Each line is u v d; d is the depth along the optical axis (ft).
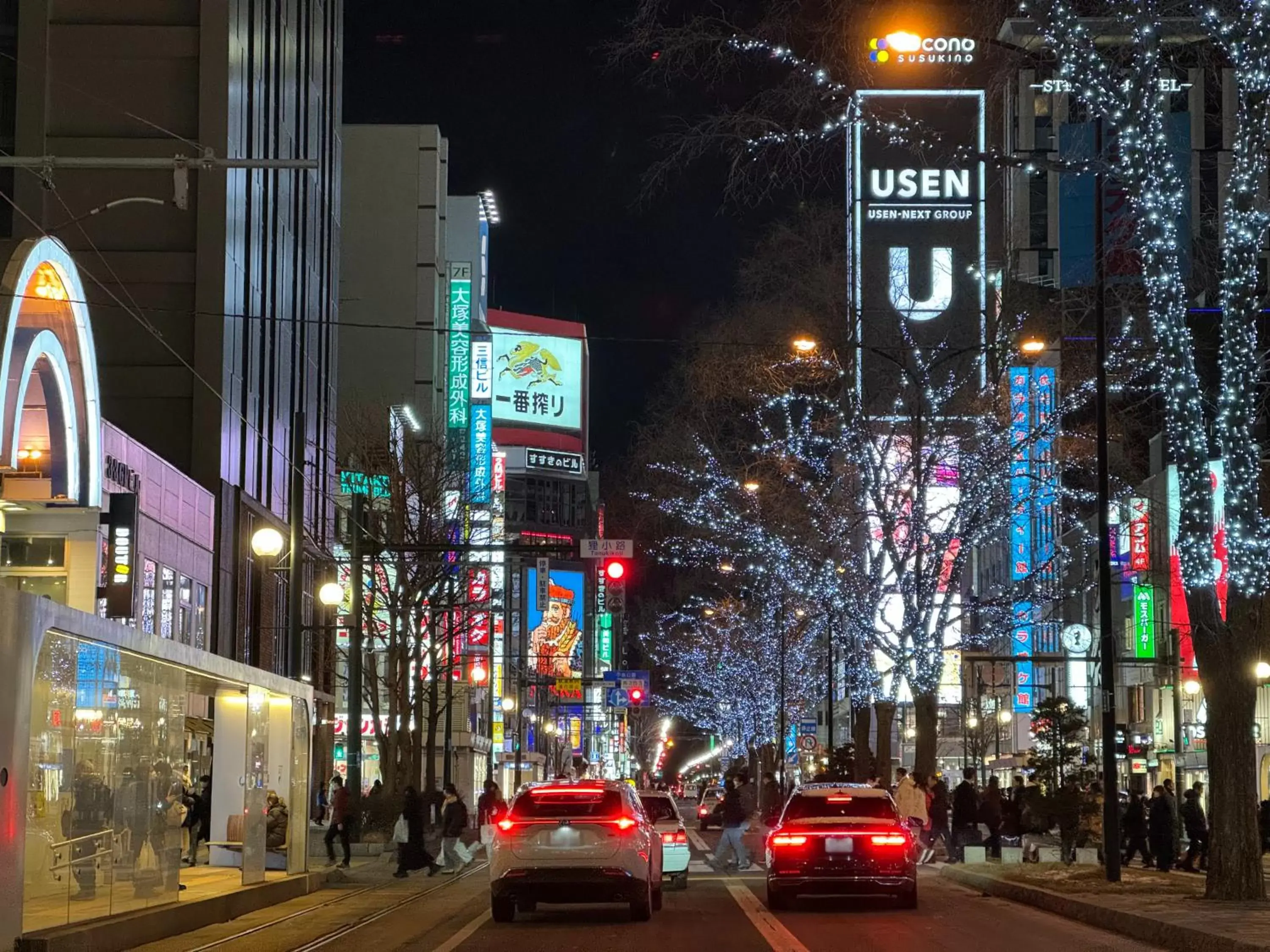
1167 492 177.58
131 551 111.24
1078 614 222.89
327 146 206.69
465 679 242.58
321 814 176.55
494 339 545.85
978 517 121.19
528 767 367.04
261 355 165.58
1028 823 108.99
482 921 71.05
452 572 168.25
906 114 94.53
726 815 114.83
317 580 192.03
